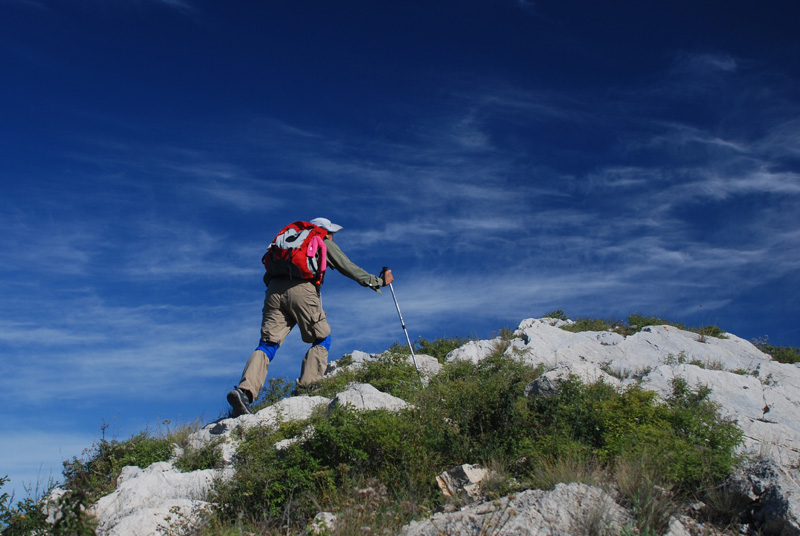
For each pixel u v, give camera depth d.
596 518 4.39
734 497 4.93
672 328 12.43
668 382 8.56
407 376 9.75
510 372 9.53
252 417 8.30
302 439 6.73
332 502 5.32
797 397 8.60
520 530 4.36
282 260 9.42
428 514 4.95
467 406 7.01
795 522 4.46
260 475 5.80
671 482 5.15
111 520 5.32
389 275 10.36
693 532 4.63
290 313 9.63
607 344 11.66
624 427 6.06
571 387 7.13
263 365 9.18
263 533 5.04
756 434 7.17
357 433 6.11
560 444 5.72
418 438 6.19
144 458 7.52
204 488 6.20
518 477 5.62
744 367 10.36
